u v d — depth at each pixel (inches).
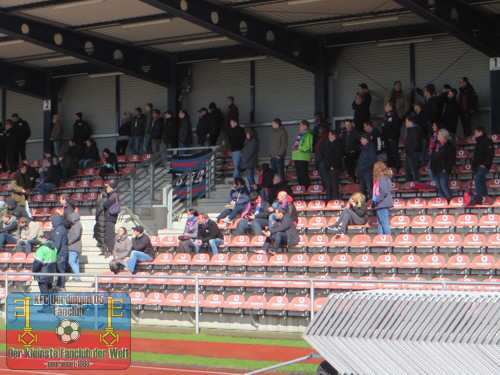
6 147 1638.8
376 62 1397.6
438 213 1106.7
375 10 1258.0
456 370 465.7
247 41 1269.7
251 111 1515.7
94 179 1555.1
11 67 1644.9
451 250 998.4
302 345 807.7
